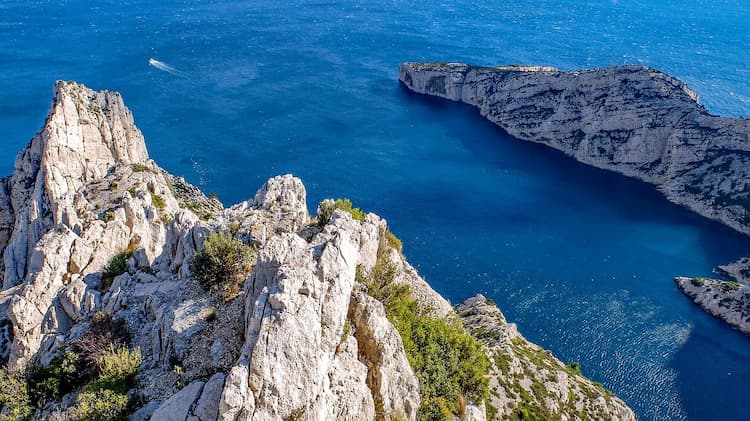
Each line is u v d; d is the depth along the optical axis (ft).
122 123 377.71
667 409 322.55
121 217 206.28
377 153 641.40
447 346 169.27
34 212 282.77
